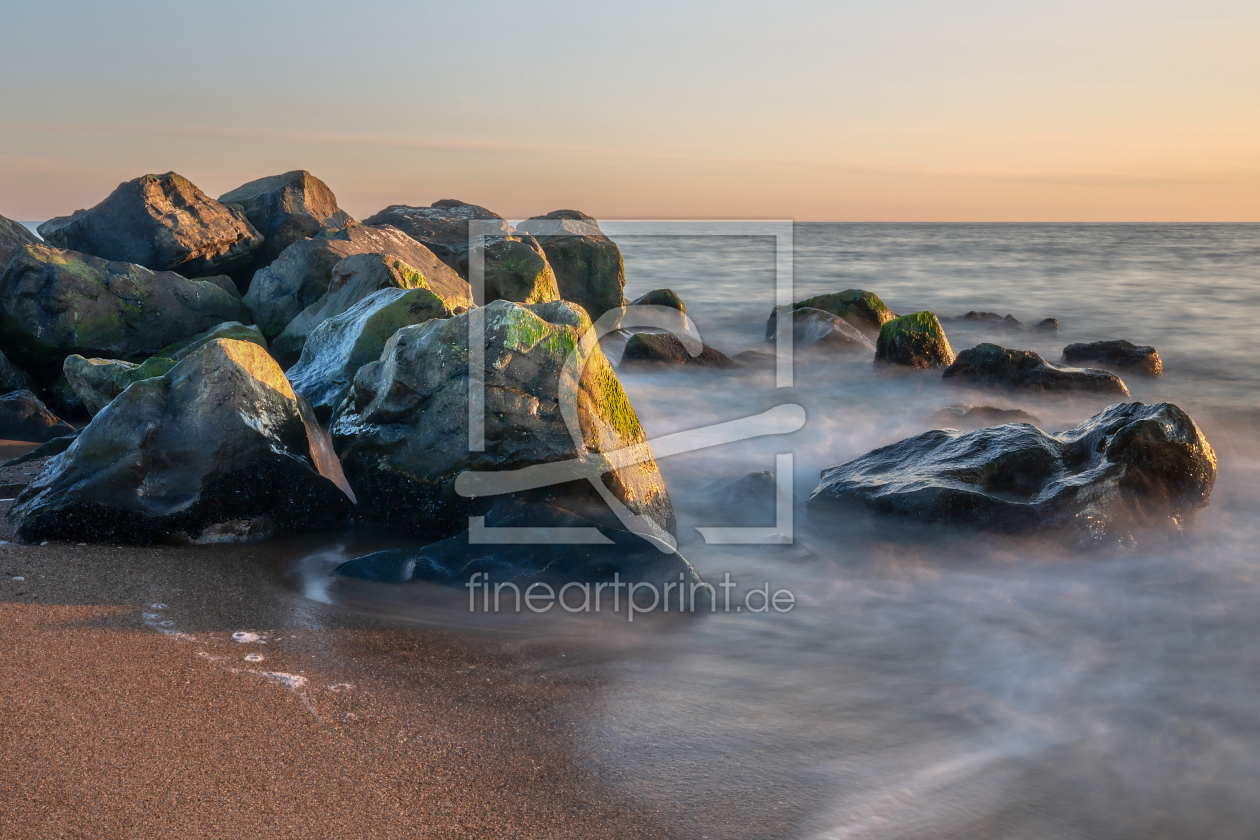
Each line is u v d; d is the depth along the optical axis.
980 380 12.11
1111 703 4.22
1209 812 3.38
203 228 13.56
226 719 3.51
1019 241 69.38
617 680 4.20
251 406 5.82
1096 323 20.86
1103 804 3.41
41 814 2.86
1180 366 15.06
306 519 5.91
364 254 10.13
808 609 5.25
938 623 5.11
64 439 7.57
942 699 4.21
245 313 12.08
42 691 3.59
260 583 5.02
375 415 6.04
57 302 10.38
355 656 4.19
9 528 5.46
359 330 7.67
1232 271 35.66
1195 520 6.46
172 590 4.79
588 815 3.11
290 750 3.34
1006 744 3.82
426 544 5.78
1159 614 5.27
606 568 5.20
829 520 6.50
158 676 3.80
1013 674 4.50
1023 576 5.74
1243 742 3.89
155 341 11.03
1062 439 6.75
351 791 3.13
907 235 90.94
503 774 3.32
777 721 3.91
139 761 3.18
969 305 24.92
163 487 5.50
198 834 2.84
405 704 3.78
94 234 13.19
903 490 6.14
